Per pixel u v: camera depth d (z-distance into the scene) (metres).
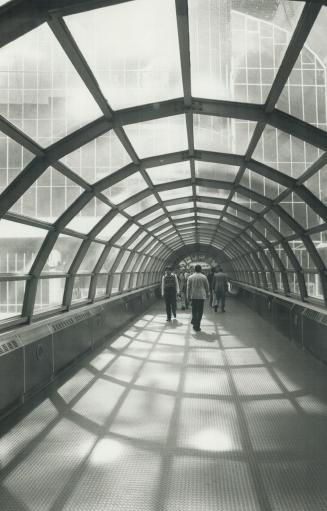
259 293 18.28
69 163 8.12
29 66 6.02
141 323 15.81
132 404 6.25
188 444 4.79
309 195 8.35
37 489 3.82
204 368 8.50
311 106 6.38
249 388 7.04
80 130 6.05
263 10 5.34
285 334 12.23
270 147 8.21
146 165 8.57
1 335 6.15
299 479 3.95
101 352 10.20
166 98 5.98
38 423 5.49
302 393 6.71
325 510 3.44
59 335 8.01
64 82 5.98
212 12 5.77
